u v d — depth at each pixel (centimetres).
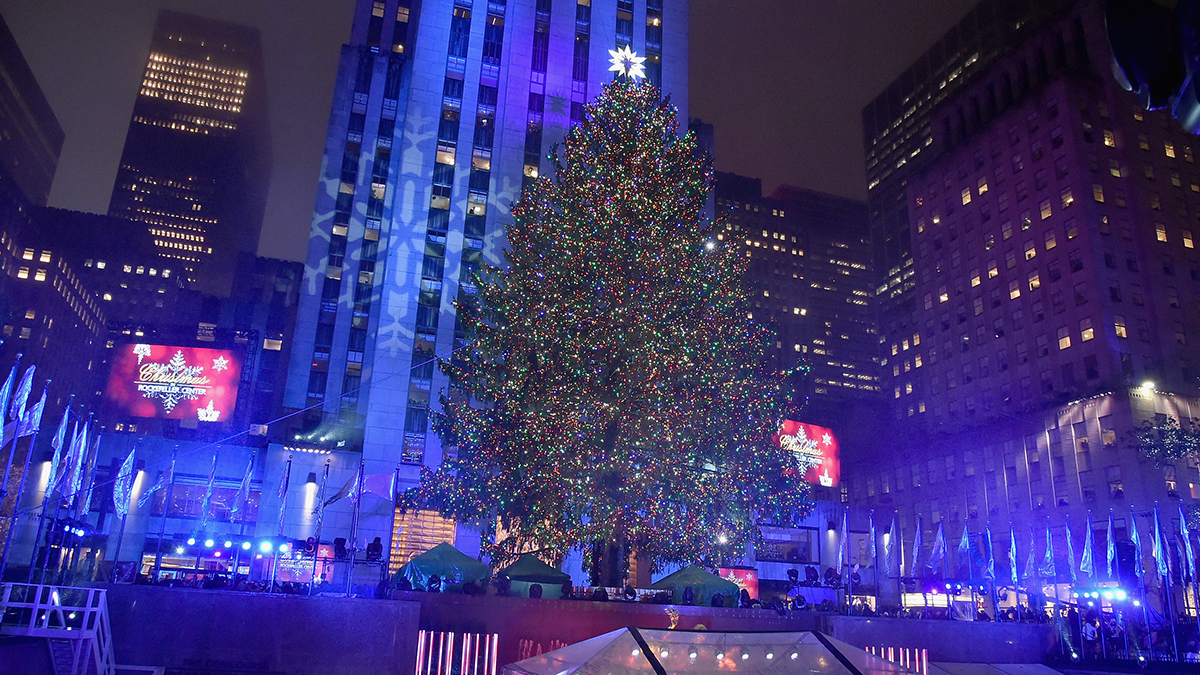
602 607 2594
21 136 17962
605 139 3775
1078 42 10019
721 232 3947
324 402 6116
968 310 10194
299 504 5222
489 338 3712
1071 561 4947
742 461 3475
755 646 839
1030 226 9412
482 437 3584
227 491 5303
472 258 6172
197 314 18312
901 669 846
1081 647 3775
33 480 4366
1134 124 9269
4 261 13800
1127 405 7694
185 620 2123
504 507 3459
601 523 3156
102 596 1869
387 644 2230
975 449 9400
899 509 10494
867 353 18225
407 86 7262
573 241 3494
